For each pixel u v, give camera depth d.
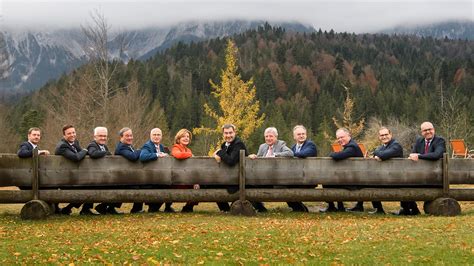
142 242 8.91
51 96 60.06
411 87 127.31
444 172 12.38
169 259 7.86
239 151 12.17
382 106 102.19
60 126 36.28
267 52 148.12
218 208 13.50
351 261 7.80
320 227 10.28
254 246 8.70
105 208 12.77
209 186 12.60
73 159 11.93
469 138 54.12
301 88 126.38
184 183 12.20
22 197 11.92
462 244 8.61
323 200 12.38
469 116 69.75
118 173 12.10
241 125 32.91
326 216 12.16
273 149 13.07
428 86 127.44
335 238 9.24
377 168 12.37
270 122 82.94
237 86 33.28
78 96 36.31
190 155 12.23
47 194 11.94
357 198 12.35
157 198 12.14
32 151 11.92
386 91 110.00
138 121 35.94
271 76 120.88
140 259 7.87
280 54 146.75
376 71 146.50
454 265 7.52
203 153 48.09
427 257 7.93
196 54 143.25
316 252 8.31
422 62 163.75
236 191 12.27
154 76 104.06
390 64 162.12
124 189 12.30
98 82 35.22
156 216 11.91
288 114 99.94
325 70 144.00
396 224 10.55
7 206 14.16
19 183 11.94
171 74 122.12
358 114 94.38
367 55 167.75
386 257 7.98
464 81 123.50
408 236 9.28
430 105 93.81
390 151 12.31
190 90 107.38
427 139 12.75
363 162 12.36
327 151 65.25
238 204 12.11
